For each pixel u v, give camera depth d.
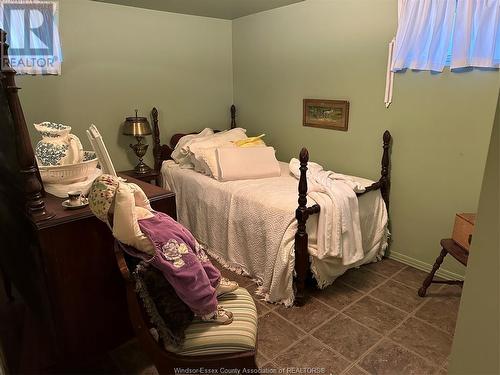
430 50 2.37
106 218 1.32
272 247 2.33
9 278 2.06
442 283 2.43
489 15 2.07
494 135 0.72
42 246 1.45
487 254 0.76
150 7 3.30
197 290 1.35
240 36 3.88
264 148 3.17
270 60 3.61
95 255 1.60
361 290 2.49
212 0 3.08
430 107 2.49
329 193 2.35
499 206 0.73
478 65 2.17
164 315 1.33
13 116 1.38
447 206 2.54
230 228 2.70
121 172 3.44
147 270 1.30
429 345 1.95
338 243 2.28
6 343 1.79
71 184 1.75
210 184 2.91
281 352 1.92
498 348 0.77
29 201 1.46
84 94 3.15
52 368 1.64
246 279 2.62
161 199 1.83
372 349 1.93
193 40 3.72
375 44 2.71
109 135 3.37
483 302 0.79
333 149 3.21
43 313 1.66
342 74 2.99
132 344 1.99
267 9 3.44
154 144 3.63
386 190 2.83
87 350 1.67
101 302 1.67
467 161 2.37
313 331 2.08
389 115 2.73
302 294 2.29
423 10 2.36
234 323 1.44
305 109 3.34
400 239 2.87
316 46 3.14
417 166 2.65
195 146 3.28
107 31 3.17
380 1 2.62
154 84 3.55
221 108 4.11
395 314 2.22
